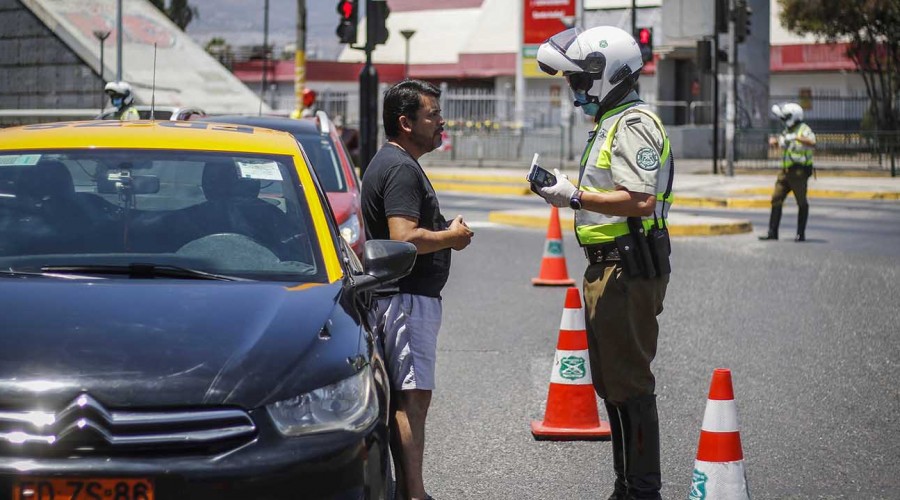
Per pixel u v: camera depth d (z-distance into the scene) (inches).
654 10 1788.9
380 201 227.8
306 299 187.0
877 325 435.8
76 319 171.9
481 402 324.2
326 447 162.1
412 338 226.5
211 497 155.3
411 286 226.8
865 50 1759.4
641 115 222.7
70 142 225.8
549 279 538.3
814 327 431.2
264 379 163.3
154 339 167.9
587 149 229.9
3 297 178.7
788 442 284.5
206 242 206.4
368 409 171.0
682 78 1753.2
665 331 423.5
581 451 279.4
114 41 1278.3
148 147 224.8
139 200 213.0
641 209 219.0
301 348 170.6
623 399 230.4
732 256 635.5
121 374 159.9
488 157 1579.7
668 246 230.2
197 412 158.1
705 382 345.4
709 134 1638.8
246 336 171.5
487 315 460.1
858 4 1662.2
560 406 290.5
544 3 1787.6
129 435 155.8
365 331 186.5
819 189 1075.9
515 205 967.0
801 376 353.7
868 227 791.7
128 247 203.8
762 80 1675.7
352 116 1737.2
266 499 157.3
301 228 211.6
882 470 262.8
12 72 1298.0
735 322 440.8
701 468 217.9
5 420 155.3
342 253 212.8
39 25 1279.5
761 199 965.8
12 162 219.6
